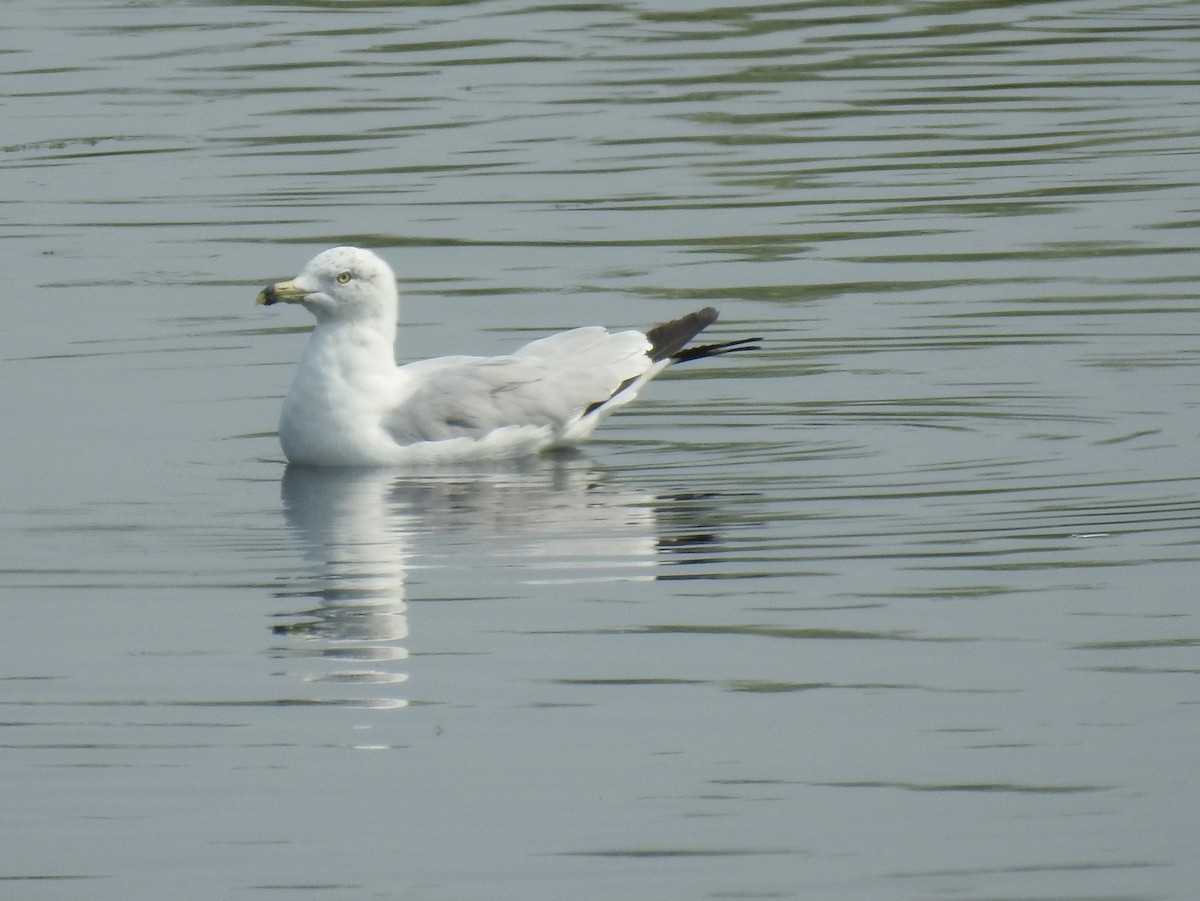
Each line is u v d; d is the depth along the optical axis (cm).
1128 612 1181
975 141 2394
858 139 2414
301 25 3022
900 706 1064
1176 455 1477
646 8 3112
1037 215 2117
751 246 2042
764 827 943
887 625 1173
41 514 1399
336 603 1224
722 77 2703
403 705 1077
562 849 924
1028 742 1019
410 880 902
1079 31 2928
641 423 1628
